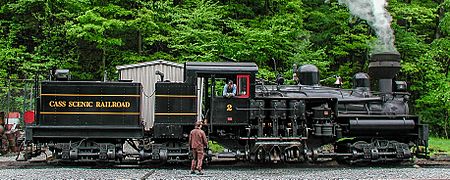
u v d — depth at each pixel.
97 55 26.19
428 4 30.14
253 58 24.09
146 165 15.08
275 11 27.20
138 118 14.72
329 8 28.38
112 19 22.88
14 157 17.00
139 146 14.79
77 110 14.53
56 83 14.55
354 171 13.87
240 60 23.78
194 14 23.92
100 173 13.01
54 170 13.47
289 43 24.27
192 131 13.40
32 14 25.89
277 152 14.62
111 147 14.41
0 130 17.56
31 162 15.30
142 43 25.89
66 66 25.20
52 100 14.48
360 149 15.32
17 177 12.06
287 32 23.66
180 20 23.62
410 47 27.98
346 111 15.67
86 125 14.49
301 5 28.41
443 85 26.64
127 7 24.64
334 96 15.69
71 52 25.86
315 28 29.25
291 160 14.67
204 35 23.33
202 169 14.43
